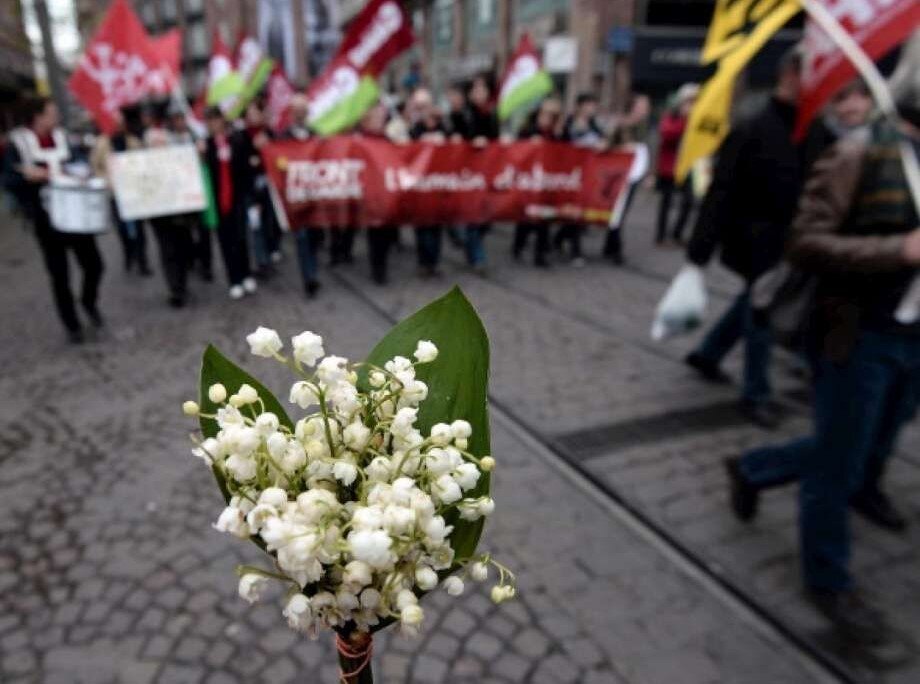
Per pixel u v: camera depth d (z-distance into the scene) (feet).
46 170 17.34
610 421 13.16
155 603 8.55
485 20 69.21
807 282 7.88
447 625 8.18
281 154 20.85
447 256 27.71
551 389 14.58
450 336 3.26
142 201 19.54
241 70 33.83
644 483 11.09
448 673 7.50
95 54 22.97
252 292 22.50
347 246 26.50
